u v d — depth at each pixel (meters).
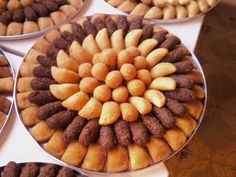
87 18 0.74
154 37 0.68
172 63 0.64
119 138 0.53
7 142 0.56
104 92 0.56
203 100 0.62
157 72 0.61
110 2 0.81
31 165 0.51
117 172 0.52
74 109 0.56
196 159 1.09
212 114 1.20
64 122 0.55
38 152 0.55
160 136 0.54
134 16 0.74
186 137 0.57
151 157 0.53
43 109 0.56
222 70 1.33
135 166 0.52
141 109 0.55
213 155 1.10
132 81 0.58
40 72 0.62
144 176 0.53
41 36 0.71
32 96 0.58
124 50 0.62
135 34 0.67
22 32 0.74
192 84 0.59
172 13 0.77
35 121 0.57
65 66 0.61
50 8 0.76
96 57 0.62
